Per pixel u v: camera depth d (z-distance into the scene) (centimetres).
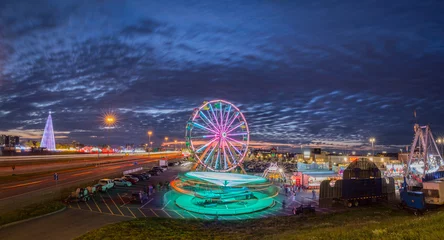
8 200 4556
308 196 5906
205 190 5150
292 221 3675
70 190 5422
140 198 4988
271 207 4891
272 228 3209
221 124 7688
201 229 3266
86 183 6425
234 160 7769
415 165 8850
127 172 9225
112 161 14762
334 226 2902
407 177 7656
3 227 3231
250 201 5181
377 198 5159
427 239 1410
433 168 9000
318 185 6812
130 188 6512
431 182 4447
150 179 8425
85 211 4088
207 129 7594
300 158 16100
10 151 14675
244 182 5250
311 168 8294
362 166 5631
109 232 2973
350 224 2845
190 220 3772
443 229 1589
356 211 4319
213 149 7606
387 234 1638
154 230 3120
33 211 3806
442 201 4256
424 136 8369
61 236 2952
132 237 2803
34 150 17000
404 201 4369
